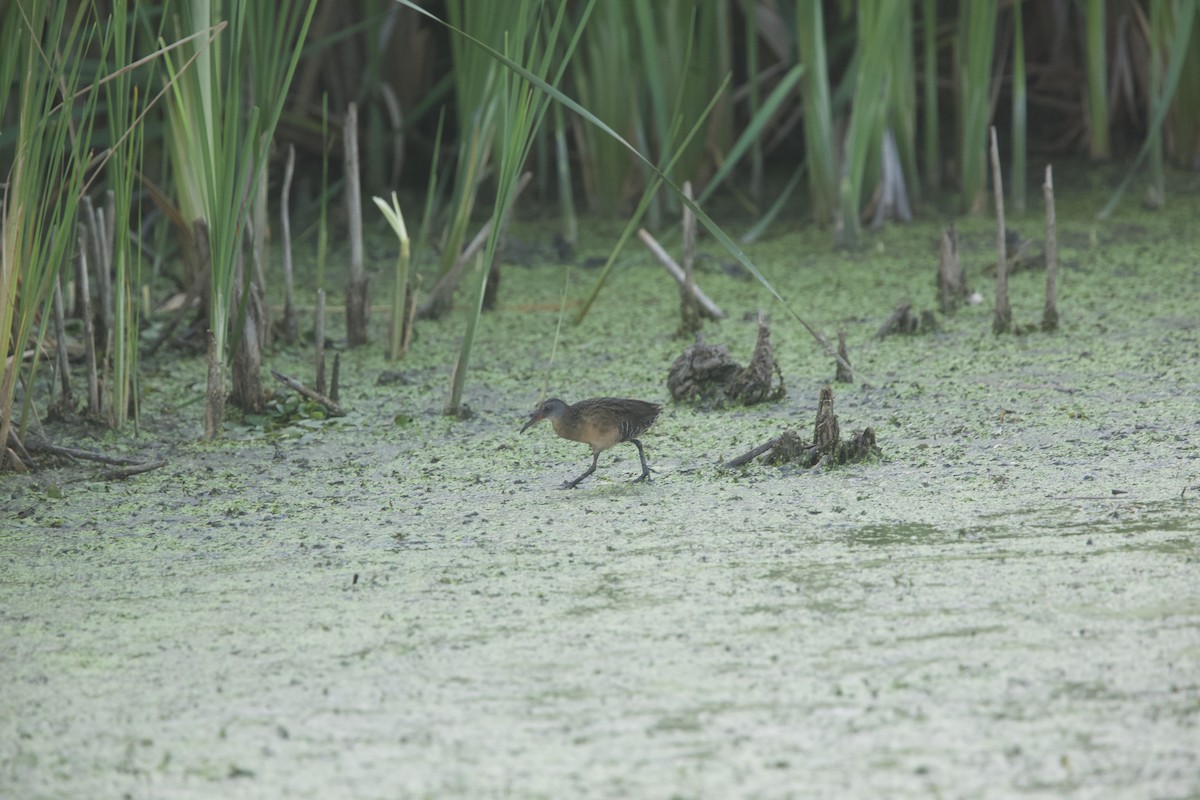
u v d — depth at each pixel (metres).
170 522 10.27
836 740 6.41
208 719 6.84
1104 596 8.00
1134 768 6.05
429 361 15.24
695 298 16.27
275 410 13.18
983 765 6.14
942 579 8.40
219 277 12.25
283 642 7.80
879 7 18.66
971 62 20.30
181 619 8.23
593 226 21.59
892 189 20.88
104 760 6.45
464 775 6.20
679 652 7.45
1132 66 23.03
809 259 19.52
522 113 12.17
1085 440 11.32
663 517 9.94
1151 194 20.81
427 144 22.86
